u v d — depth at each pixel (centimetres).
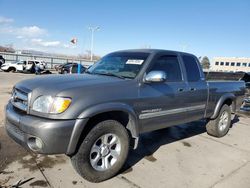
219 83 559
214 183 364
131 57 425
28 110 310
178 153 470
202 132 623
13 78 1958
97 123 329
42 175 351
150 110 388
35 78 368
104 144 339
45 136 288
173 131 616
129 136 378
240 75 698
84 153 319
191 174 388
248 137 612
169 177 373
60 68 3212
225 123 595
